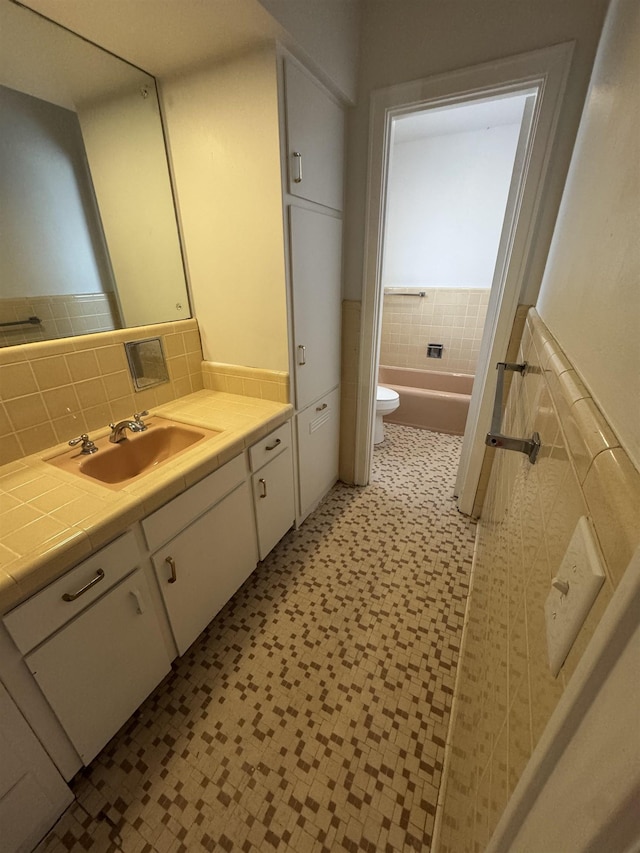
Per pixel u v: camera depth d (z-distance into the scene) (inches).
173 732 46.2
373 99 63.1
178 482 44.2
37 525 35.4
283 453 67.8
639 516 9.4
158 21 43.2
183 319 69.2
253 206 56.5
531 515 24.7
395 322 140.8
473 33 54.4
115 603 39.0
